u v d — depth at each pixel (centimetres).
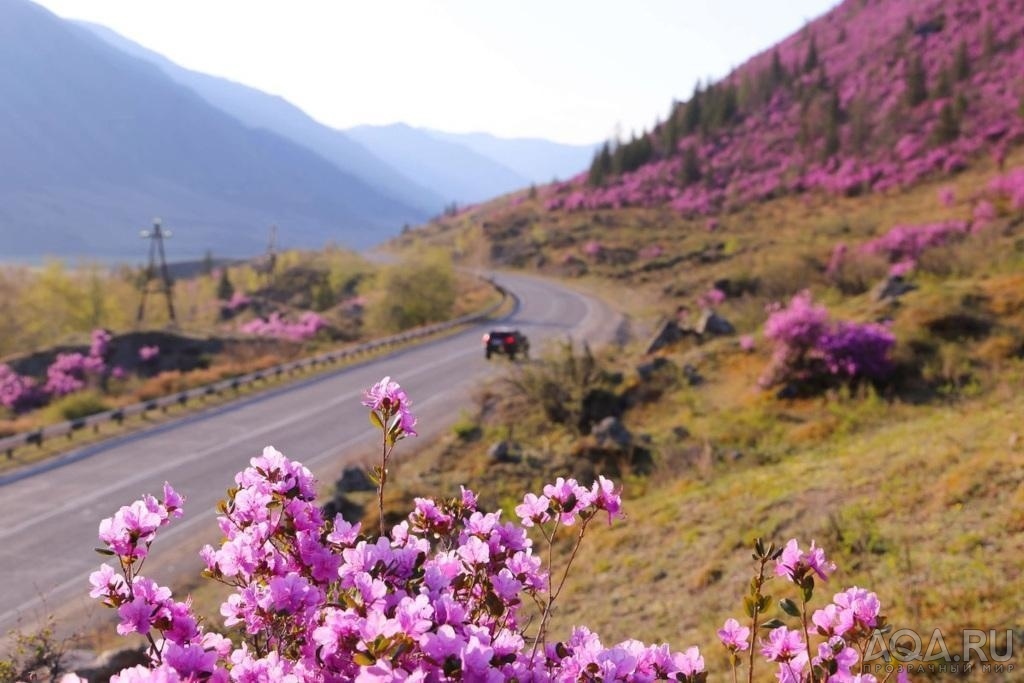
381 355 3775
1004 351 1797
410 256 6028
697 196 8906
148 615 231
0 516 1627
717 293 4166
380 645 187
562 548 1323
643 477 1667
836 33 11075
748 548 1066
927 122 7219
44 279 6072
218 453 2125
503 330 3403
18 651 696
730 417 1878
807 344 1936
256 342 4547
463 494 324
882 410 1681
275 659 228
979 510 928
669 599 1005
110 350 4119
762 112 10219
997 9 8369
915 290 2381
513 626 296
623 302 5462
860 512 1037
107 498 1741
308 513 266
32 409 3572
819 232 5681
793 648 290
